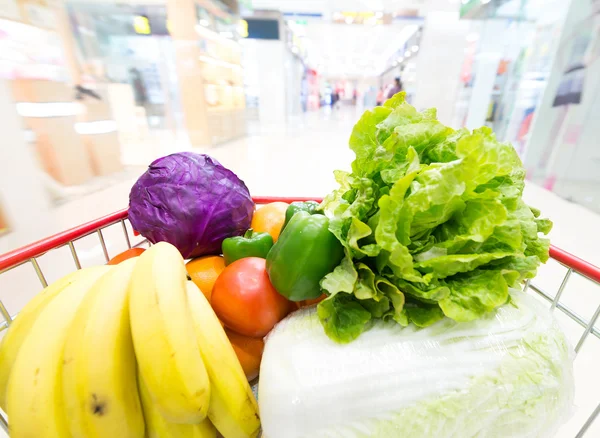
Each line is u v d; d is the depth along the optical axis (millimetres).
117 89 4496
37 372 413
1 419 584
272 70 9031
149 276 439
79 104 3574
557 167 3156
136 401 470
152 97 5914
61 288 557
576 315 664
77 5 3834
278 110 9516
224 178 880
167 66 5754
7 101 2320
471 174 452
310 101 18938
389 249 463
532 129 3553
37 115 2977
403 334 517
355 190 592
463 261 471
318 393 465
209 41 5633
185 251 849
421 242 506
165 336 396
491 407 481
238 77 7094
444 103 5578
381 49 12477
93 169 3738
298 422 470
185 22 4949
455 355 490
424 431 469
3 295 1507
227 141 6367
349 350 502
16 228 2359
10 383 415
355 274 503
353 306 550
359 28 8945
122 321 447
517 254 506
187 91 5316
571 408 580
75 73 3697
